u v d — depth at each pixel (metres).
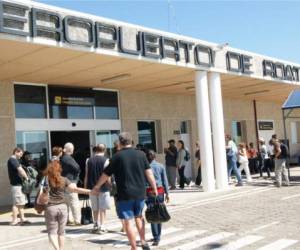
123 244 8.42
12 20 10.02
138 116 19.23
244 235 8.46
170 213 11.64
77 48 11.30
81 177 16.36
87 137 17.05
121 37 12.48
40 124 15.45
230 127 24.69
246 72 17.36
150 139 19.91
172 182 17.47
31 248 8.47
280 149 16.53
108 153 17.77
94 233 9.52
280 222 9.53
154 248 7.91
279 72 19.30
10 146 14.54
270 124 27.88
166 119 20.50
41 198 7.04
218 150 16.53
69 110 16.48
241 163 18.70
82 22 11.48
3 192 14.31
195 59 15.13
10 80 14.71
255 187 16.67
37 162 15.24
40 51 11.26
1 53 11.19
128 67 14.08
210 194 15.19
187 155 17.91
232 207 12.07
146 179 7.36
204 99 15.70
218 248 7.61
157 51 13.68
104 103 17.89
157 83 17.59
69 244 8.55
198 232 9.03
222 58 16.39
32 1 10.45
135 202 7.02
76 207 10.49
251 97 24.83
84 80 15.77
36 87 15.52
